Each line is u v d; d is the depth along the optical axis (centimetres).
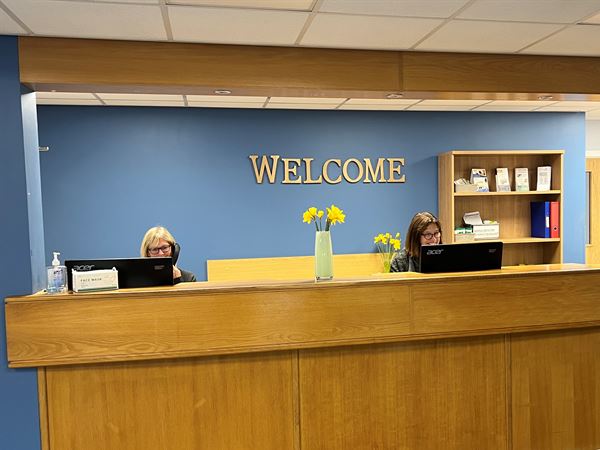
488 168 419
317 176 399
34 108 212
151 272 193
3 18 177
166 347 186
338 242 406
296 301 193
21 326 181
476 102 373
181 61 209
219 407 195
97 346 183
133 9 172
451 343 212
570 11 185
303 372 200
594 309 221
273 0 168
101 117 367
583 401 227
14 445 186
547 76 243
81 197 367
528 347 219
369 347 205
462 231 400
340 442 204
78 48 201
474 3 175
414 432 210
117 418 189
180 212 380
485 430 216
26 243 192
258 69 216
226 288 189
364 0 170
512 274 212
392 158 409
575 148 436
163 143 375
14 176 192
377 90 227
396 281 201
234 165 386
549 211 410
